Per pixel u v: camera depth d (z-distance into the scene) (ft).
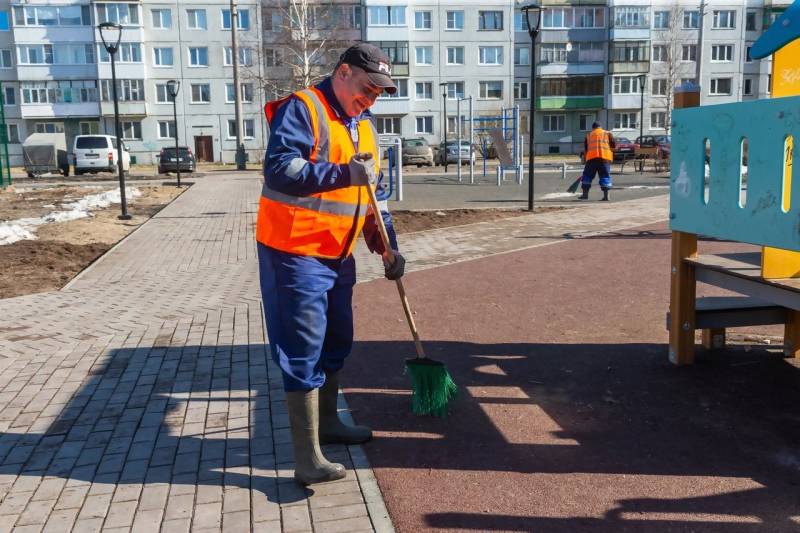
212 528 10.22
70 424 14.19
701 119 14.52
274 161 10.36
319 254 11.12
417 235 38.83
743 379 15.46
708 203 14.42
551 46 208.13
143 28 189.47
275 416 14.25
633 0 203.92
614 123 213.46
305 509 10.65
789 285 13.05
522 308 22.24
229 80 192.75
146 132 193.98
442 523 10.16
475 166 134.41
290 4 168.04
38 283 28.99
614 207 51.39
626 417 13.69
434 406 13.65
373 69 10.82
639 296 23.21
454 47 201.05
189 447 12.95
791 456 11.89
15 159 195.31
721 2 209.26
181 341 19.69
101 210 58.23
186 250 35.91
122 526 10.35
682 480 11.20
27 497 11.30
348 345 12.63
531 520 10.18
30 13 187.52
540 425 13.46
